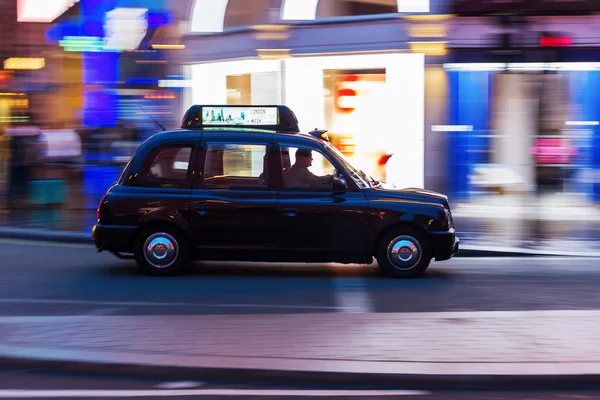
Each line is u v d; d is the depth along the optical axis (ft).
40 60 79.87
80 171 73.10
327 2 68.18
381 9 66.23
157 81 76.13
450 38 64.03
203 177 37.17
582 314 27.12
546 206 61.52
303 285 35.09
